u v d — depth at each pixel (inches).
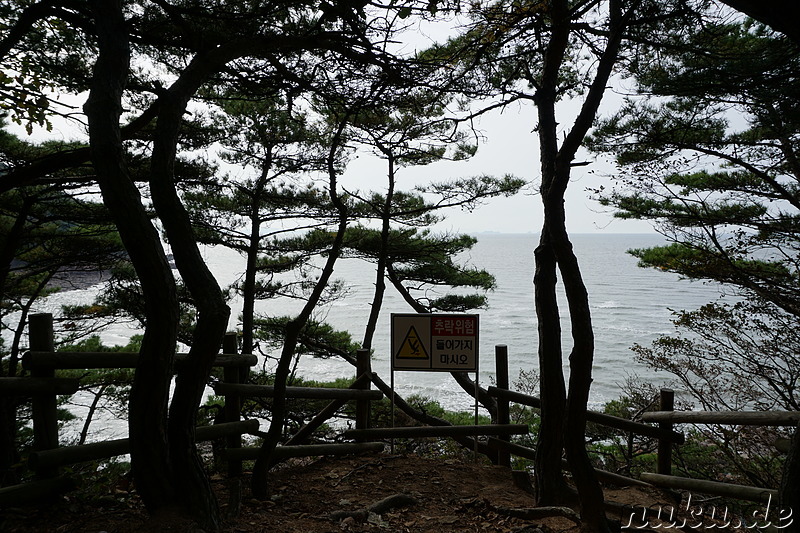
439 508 158.1
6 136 301.7
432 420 347.3
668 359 367.6
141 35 161.3
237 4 166.4
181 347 689.6
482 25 163.8
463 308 569.9
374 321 492.4
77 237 347.9
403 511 153.1
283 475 186.7
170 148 119.6
